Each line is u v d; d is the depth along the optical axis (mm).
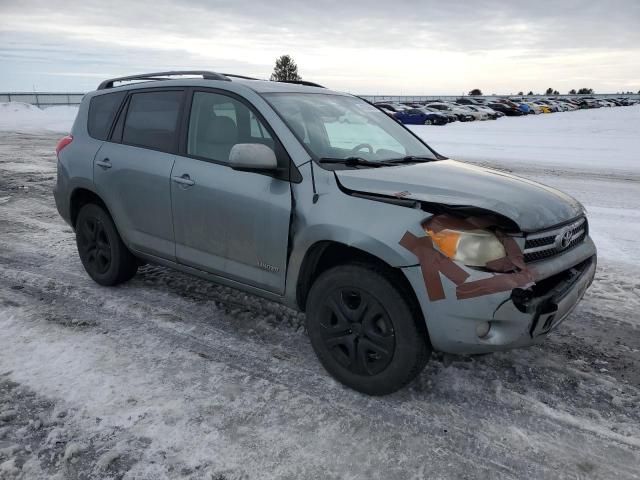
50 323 3859
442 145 18016
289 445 2582
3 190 8852
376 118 4215
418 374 2992
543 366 3395
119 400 2910
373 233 2758
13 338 3609
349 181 3006
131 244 4207
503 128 27594
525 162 13750
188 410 2838
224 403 2914
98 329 3779
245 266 3453
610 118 35156
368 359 2986
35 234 6254
